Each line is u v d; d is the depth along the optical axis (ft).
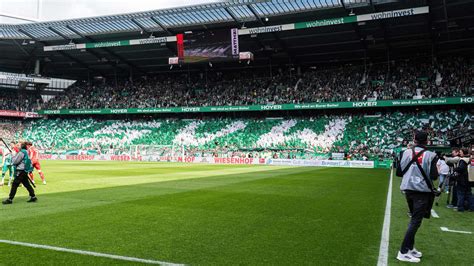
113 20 126.93
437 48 132.36
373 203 37.65
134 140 159.94
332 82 147.02
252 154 129.80
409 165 19.56
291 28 112.57
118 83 188.85
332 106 134.41
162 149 146.20
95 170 81.30
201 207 33.32
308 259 18.43
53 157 151.02
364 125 133.49
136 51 152.05
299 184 55.93
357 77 144.77
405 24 111.04
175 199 38.06
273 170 89.10
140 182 55.77
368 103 129.08
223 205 34.58
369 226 26.45
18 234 22.57
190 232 23.66
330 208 33.83
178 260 17.98
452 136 113.91
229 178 65.05
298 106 139.23
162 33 137.90
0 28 137.08
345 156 118.21
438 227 27.32
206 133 152.56
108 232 23.38
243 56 127.13
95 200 36.94
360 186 54.34
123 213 29.94
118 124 170.91
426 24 110.52
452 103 117.39
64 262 17.34
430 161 19.15
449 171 38.58
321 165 115.75
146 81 183.62
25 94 193.98
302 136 138.31
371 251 20.10
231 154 132.26
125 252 19.11
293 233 23.77
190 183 55.26
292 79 156.87
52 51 158.92
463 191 34.47
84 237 22.03
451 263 18.61
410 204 20.81
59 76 196.54
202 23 127.85
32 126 179.93
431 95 123.24
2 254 18.44
